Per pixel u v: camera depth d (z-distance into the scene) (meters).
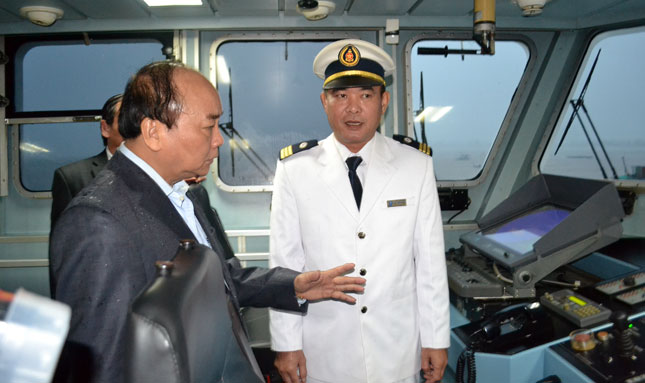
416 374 1.57
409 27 2.83
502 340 1.63
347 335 1.54
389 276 1.53
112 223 0.83
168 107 0.91
